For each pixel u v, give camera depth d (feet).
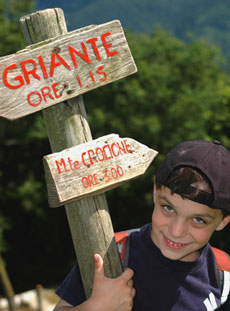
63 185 6.73
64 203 6.82
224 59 57.57
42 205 55.52
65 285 7.30
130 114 50.16
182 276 6.83
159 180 6.31
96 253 7.04
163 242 6.56
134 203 50.57
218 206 6.12
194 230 6.31
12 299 36.88
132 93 48.78
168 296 6.81
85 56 6.79
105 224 7.11
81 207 7.04
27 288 60.03
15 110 6.49
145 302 6.88
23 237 61.93
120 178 7.09
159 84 51.49
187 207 6.14
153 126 47.50
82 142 6.98
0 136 57.67
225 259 7.36
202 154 6.18
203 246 7.07
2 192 58.80
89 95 50.67
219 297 6.97
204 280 6.95
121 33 6.95
